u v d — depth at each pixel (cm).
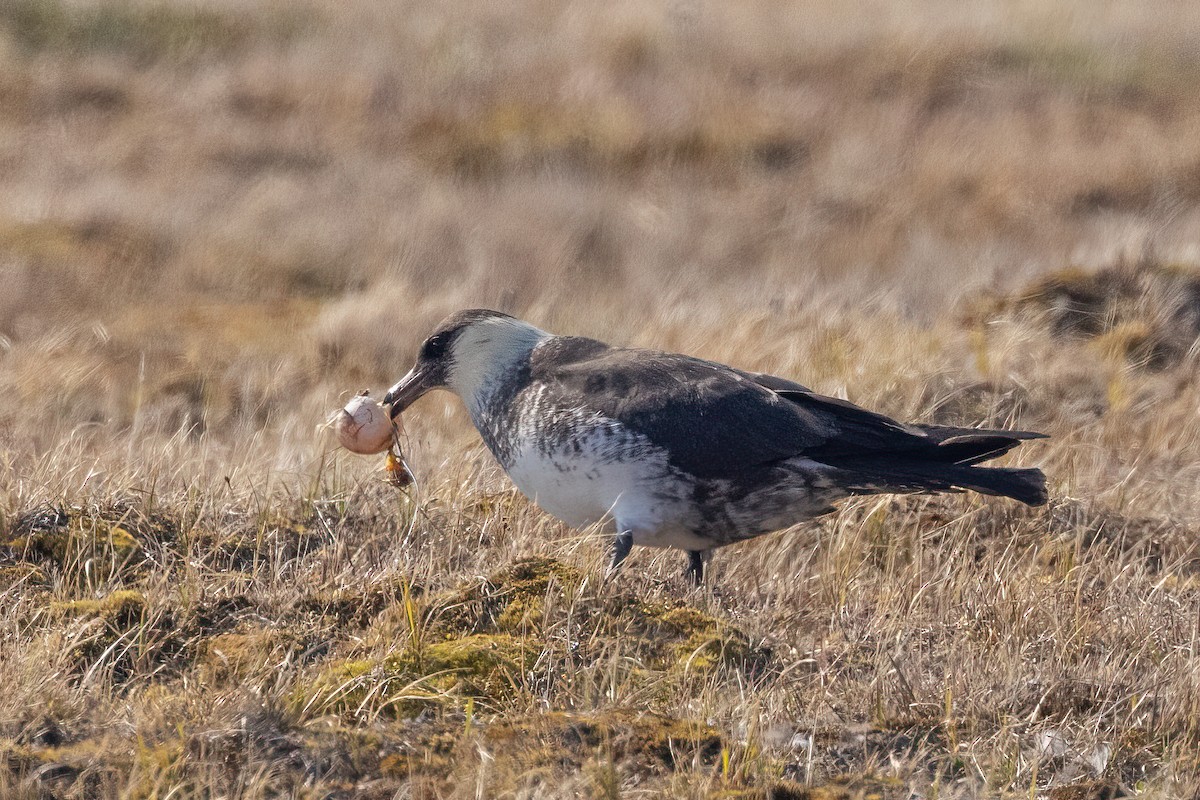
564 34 2983
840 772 706
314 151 2403
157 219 2030
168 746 673
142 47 2817
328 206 2141
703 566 975
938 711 768
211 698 727
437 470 1107
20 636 810
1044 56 2941
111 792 638
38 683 734
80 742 683
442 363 1001
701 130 2516
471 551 958
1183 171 2383
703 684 779
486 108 2583
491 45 2892
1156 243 1800
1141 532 1071
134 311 1752
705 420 891
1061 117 2661
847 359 1353
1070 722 761
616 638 810
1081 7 3228
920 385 1291
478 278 1867
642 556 994
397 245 1977
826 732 738
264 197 2142
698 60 2853
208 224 2033
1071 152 2469
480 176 2373
